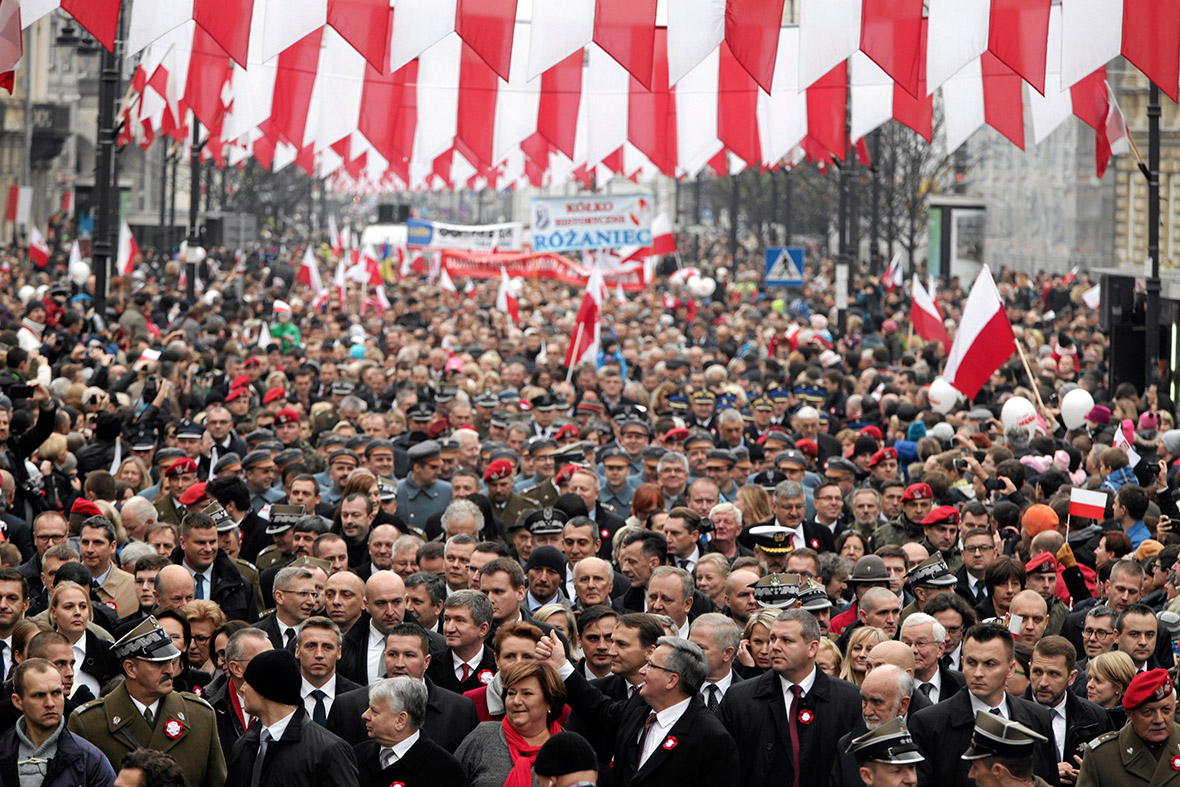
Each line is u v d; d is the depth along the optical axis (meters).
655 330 75.62
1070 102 37.06
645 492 28.41
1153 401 45.22
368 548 26.66
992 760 15.49
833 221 147.25
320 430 43.22
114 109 54.66
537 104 36.91
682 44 26.53
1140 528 28.38
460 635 19.97
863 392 49.69
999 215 144.00
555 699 17.16
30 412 32.38
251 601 25.12
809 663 18.48
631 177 68.25
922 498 28.39
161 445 38.28
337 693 19.09
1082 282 101.25
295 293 94.19
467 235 88.75
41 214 165.25
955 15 27.22
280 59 36.50
